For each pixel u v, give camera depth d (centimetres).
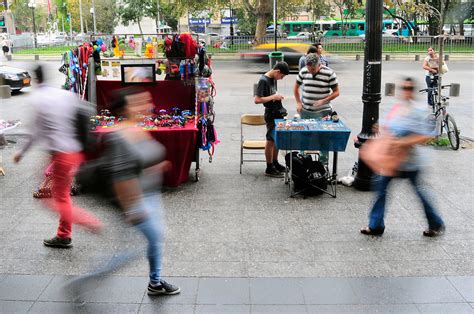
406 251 529
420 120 526
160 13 4844
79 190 676
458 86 1018
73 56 777
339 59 2714
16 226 597
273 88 761
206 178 782
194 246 543
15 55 3512
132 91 422
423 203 556
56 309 422
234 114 1336
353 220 612
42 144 509
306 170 691
